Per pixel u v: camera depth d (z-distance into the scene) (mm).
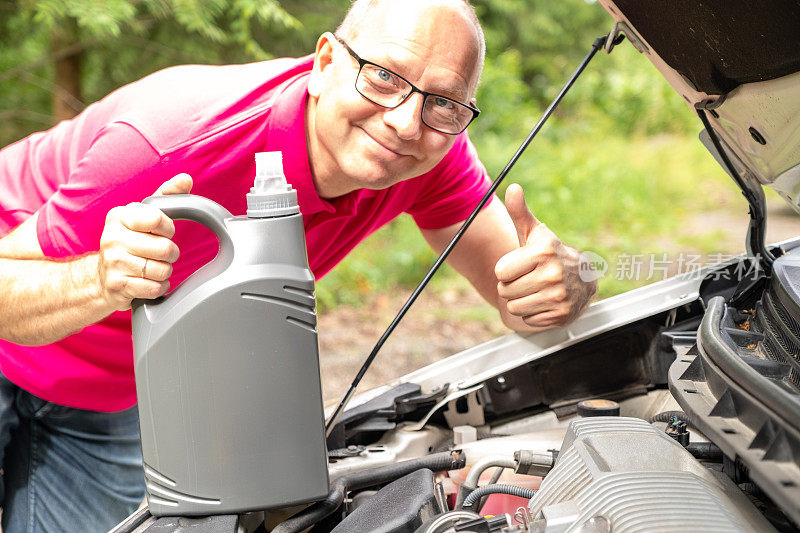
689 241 5859
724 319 1224
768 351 1114
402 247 5961
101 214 1361
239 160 1404
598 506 874
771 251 1516
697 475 925
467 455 1347
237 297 961
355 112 1247
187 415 978
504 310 1796
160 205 994
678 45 1136
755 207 1364
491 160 6938
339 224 1647
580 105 9297
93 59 5242
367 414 1439
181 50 5230
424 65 1188
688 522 823
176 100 1440
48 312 1245
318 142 1381
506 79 8188
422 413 1536
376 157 1270
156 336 974
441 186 1722
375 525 991
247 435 984
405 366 4328
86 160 1386
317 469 1020
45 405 1701
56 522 1778
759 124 1100
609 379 1549
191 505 1000
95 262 1186
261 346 974
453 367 1556
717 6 972
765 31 934
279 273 972
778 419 823
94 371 1646
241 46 5359
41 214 1395
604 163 7727
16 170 1705
